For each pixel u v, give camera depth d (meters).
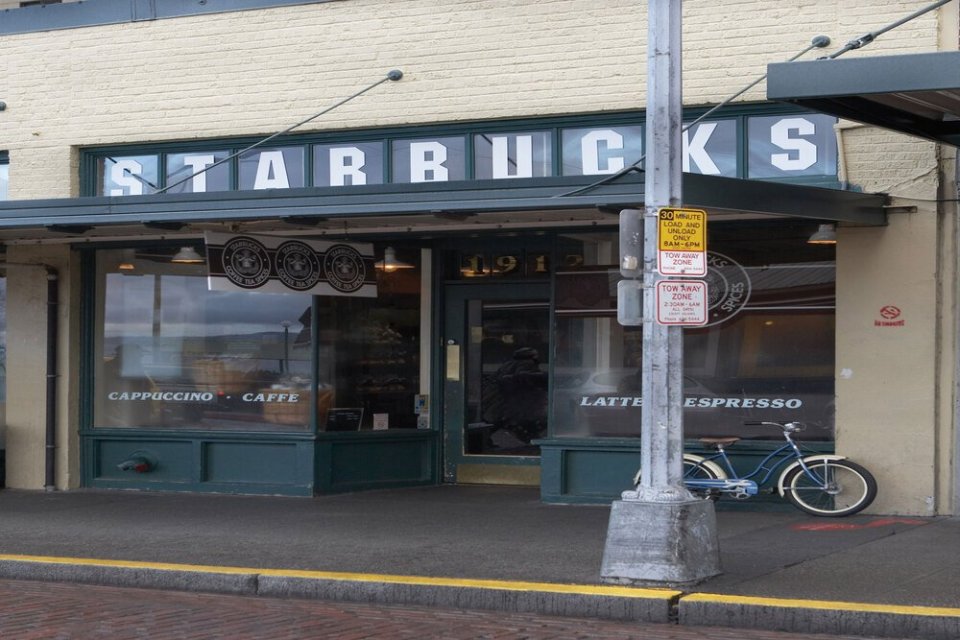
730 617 8.09
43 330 14.91
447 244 14.38
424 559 9.90
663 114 8.88
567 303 13.19
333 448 13.95
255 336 14.27
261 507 13.05
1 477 14.98
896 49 11.62
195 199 11.89
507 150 13.15
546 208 10.91
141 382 14.82
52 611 8.68
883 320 11.72
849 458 11.82
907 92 9.36
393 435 14.31
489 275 14.29
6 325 15.12
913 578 8.83
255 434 14.09
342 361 14.15
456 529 11.40
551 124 12.98
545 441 13.05
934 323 11.55
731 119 12.30
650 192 8.91
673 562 8.65
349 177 13.72
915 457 11.62
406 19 13.41
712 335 12.53
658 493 8.80
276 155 13.98
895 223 11.70
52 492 14.65
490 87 13.09
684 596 8.31
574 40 12.80
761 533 10.88
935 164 11.52
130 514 12.66
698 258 8.88
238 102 14.04
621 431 12.90
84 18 14.69
